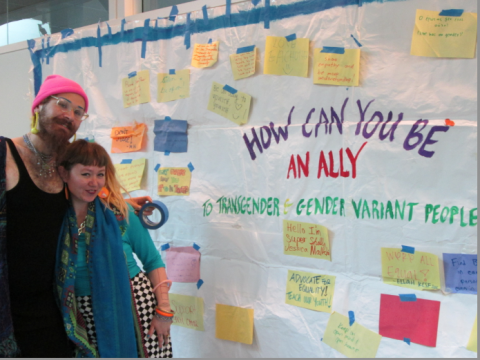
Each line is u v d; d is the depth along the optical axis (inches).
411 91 42.3
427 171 41.8
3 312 36.2
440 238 41.3
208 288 54.2
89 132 64.2
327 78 46.1
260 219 50.6
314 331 47.3
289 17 48.4
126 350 41.3
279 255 49.5
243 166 51.6
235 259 52.3
